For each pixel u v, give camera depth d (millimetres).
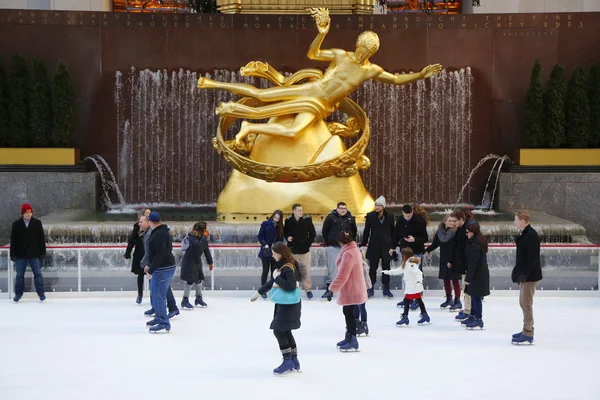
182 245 14094
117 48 22484
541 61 22906
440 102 22844
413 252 14008
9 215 21656
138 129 22656
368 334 12352
